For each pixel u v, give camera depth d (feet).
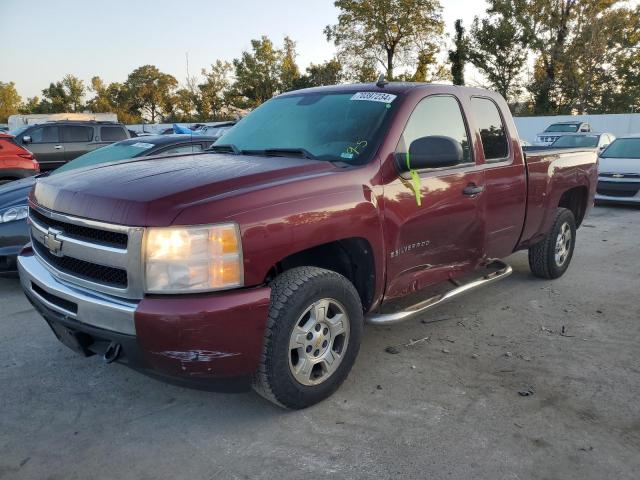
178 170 10.61
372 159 11.37
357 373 12.30
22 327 14.94
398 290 12.19
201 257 8.68
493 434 9.90
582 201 20.44
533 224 16.93
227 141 13.98
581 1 129.39
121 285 9.00
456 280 16.37
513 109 140.77
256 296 9.06
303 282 9.85
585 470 8.91
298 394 10.19
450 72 149.79
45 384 11.72
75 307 9.52
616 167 38.86
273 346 9.51
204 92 212.02
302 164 10.94
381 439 9.71
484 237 14.48
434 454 9.29
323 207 10.04
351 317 10.89
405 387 11.65
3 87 288.71
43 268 10.71
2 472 8.80
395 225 11.51
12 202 17.66
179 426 10.15
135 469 8.91
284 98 14.78
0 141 34.27
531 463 9.07
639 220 34.06
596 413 10.65
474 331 14.96
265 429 10.03
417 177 12.01
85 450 9.41
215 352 8.84
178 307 8.53
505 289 18.79
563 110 135.03
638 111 132.36
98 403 10.97
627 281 19.92
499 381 11.96
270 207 9.36
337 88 13.97
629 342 14.25
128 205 8.87
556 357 13.28
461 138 13.83
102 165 12.10
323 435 9.84
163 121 239.09
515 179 15.39
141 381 11.88
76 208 9.53
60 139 50.01
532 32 133.39
